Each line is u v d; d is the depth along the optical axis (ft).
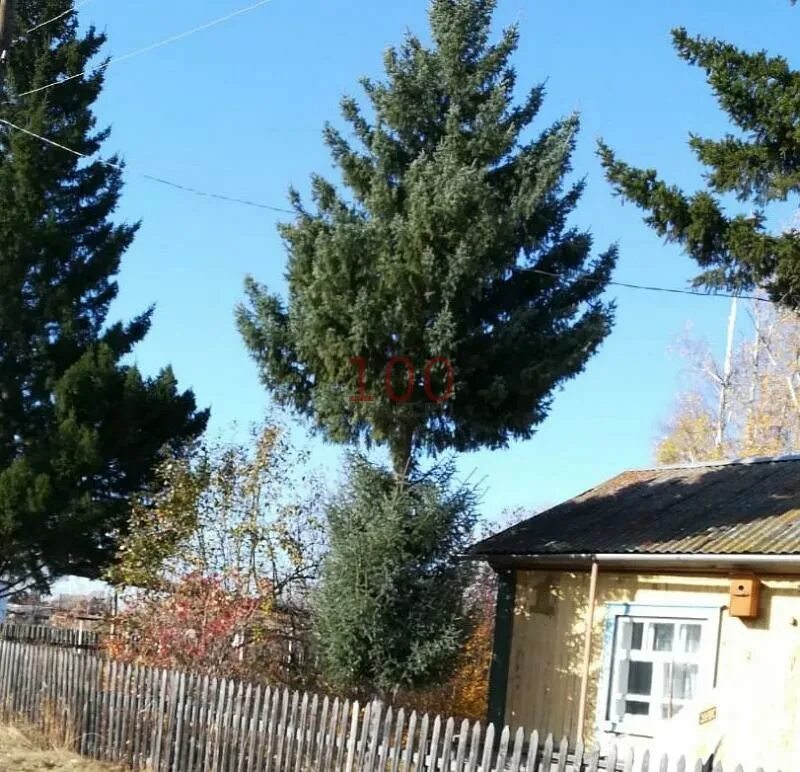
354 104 54.70
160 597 57.82
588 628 48.70
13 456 85.81
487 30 54.08
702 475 59.16
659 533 49.37
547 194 52.60
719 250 44.11
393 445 51.78
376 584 48.42
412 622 48.44
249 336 53.98
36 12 90.79
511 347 51.47
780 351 121.08
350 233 48.88
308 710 37.96
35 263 87.35
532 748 30.68
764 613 43.27
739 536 45.60
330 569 49.93
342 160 53.98
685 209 43.52
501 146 51.72
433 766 33.60
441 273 48.98
